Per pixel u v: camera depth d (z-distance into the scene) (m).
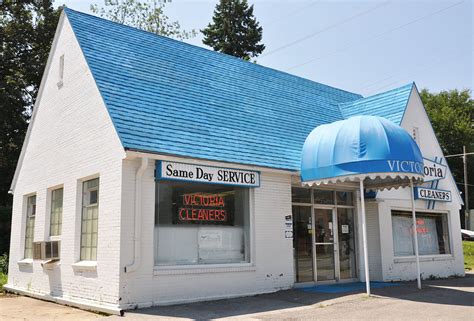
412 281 16.02
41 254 13.72
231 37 47.69
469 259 28.95
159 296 10.50
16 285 15.28
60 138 13.70
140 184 10.55
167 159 10.77
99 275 10.76
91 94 12.20
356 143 11.50
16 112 27.59
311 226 14.45
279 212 13.09
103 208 10.94
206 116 13.06
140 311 9.89
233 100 14.80
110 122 11.06
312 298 11.52
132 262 10.24
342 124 12.16
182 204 11.38
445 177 18.28
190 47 16.00
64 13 14.32
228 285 11.70
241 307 10.38
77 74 13.13
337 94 20.61
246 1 49.12
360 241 15.52
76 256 12.00
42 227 14.16
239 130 13.48
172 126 11.75
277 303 10.88
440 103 58.66
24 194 15.86
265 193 12.87
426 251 17.92
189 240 11.37
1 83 26.94
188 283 11.02
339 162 11.69
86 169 11.98
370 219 15.98
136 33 14.76
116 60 12.95
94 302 10.81
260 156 12.88
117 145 10.71
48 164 14.30
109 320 9.09
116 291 10.03
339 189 15.34
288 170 13.05
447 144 54.47
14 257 15.81
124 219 10.31
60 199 13.72
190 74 14.58
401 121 17.06
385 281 15.46
